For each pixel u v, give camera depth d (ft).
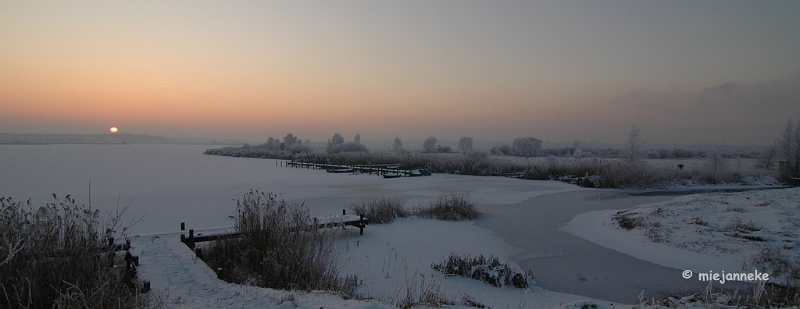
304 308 15.33
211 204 58.70
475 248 36.42
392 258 31.96
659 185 92.38
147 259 25.54
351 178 106.22
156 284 20.34
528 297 23.82
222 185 85.97
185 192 72.84
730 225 37.11
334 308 14.99
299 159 191.31
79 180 92.68
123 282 19.19
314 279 22.61
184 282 20.86
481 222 48.08
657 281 27.91
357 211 47.09
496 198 70.18
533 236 41.47
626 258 33.63
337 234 39.22
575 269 30.66
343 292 20.47
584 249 36.47
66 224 17.72
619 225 45.16
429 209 51.96
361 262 30.37
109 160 191.11
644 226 42.06
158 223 44.29
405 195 71.67
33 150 350.43
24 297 15.21
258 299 17.21
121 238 30.40
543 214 54.24
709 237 35.58
